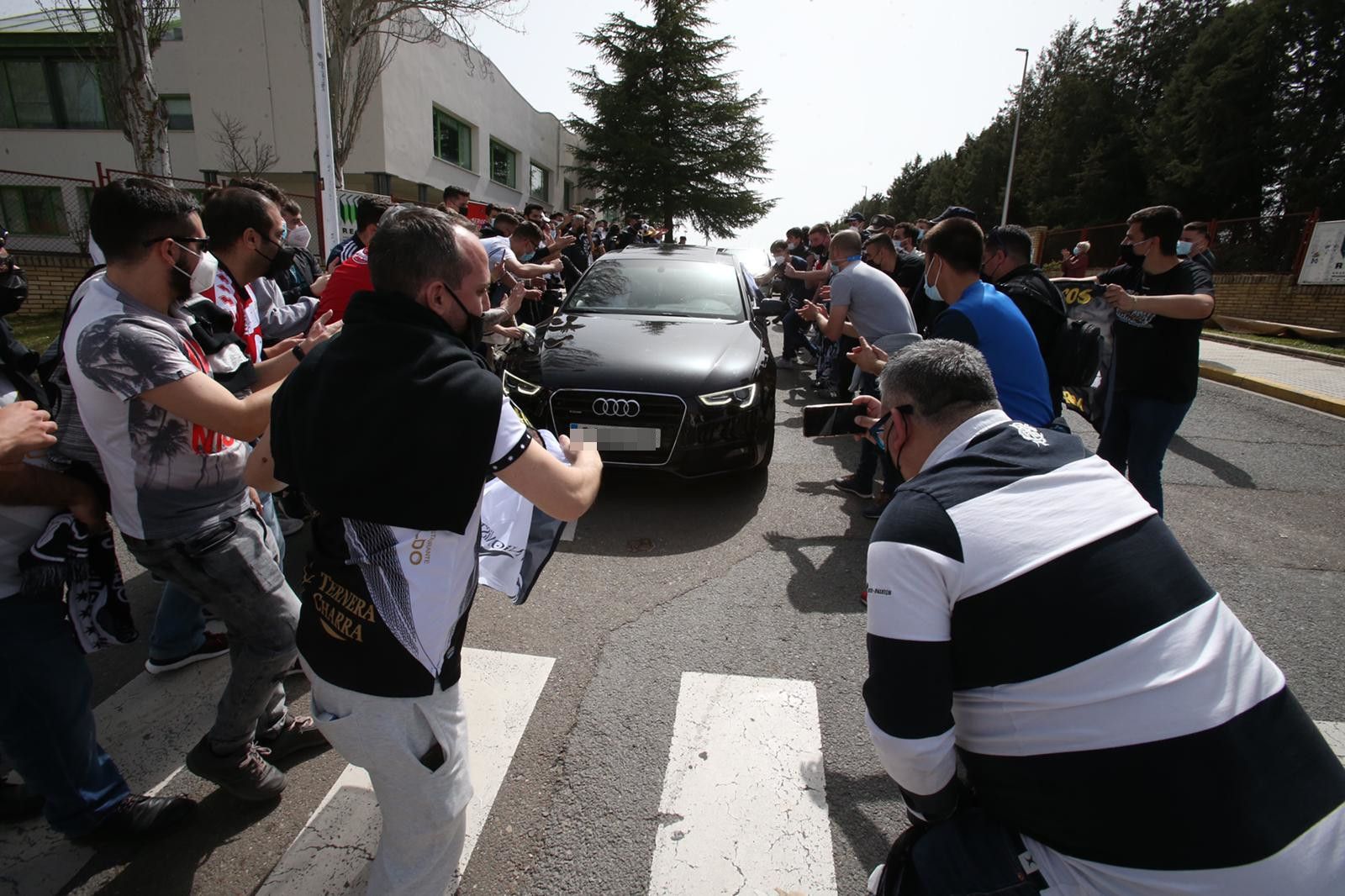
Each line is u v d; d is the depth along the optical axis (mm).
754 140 31750
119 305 1735
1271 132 23125
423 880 1489
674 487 4711
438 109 20234
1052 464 1220
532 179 30203
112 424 1747
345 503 1266
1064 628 1075
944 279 2910
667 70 30656
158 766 2275
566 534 3975
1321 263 12547
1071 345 3166
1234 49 25000
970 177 50844
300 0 10820
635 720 2498
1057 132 37406
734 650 2936
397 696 1351
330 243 7473
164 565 1871
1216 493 4938
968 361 1370
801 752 2361
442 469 1236
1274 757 1033
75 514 1783
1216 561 3867
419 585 1321
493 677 2709
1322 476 5340
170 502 1832
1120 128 34812
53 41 17734
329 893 1831
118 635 1879
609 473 4246
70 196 13875
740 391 4254
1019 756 1113
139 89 8211
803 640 3012
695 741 2400
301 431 1291
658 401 4094
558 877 1897
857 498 4625
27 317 9594
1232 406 7465
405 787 1410
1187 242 6047
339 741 1402
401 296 1310
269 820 2074
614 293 5566
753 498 4566
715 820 2084
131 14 7984
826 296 7172
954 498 1176
